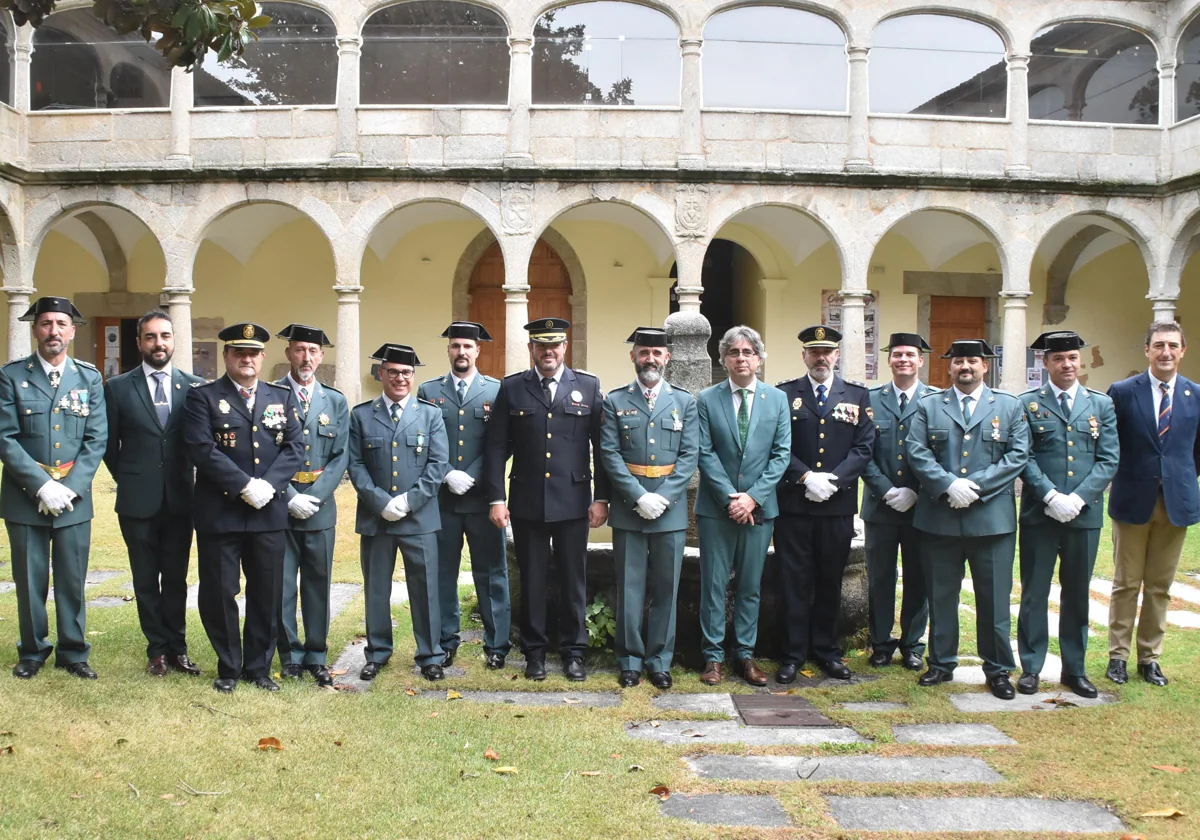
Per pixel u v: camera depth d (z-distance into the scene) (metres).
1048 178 14.84
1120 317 18.95
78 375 4.91
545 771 3.82
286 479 4.84
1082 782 3.80
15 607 6.44
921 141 14.90
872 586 5.66
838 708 4.82
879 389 5.91
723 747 4.17
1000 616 5.10
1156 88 15.66
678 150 14.46
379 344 17.62
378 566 5.32
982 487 5.01
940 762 4.05
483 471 5.41
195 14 3.88
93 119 14.52
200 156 14.42
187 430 4.71
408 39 14.76
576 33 14.61
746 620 5.34
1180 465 5.19
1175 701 4.90
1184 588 7.89
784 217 16.78
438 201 14.36
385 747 4.02
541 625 5.36
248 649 4.86
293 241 17.53
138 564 5.02
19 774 3.44
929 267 18.50
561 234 17.78
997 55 15.17
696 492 6.08
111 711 4.18
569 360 17.94
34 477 4.62
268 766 3.73
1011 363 15.00
